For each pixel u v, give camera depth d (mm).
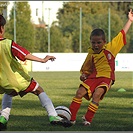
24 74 14086
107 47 15758
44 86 37562
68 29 87188
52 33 81625
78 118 17578
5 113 14727
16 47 13797
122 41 15938
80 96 15516
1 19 14273
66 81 44406
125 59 67062
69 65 68938
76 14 91188
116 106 22125
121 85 39156
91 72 15984
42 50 80812
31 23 78688
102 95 15617
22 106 22094
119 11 113375
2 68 13906
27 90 14141
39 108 21141
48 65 68812
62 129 14961
